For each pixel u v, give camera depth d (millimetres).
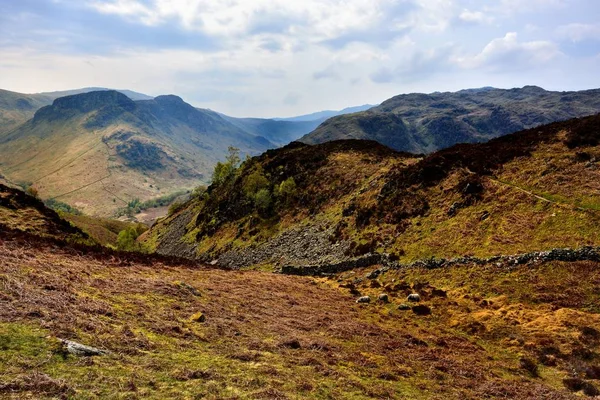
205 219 111625
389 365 20109
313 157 98250
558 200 41438
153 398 11508
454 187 53469
